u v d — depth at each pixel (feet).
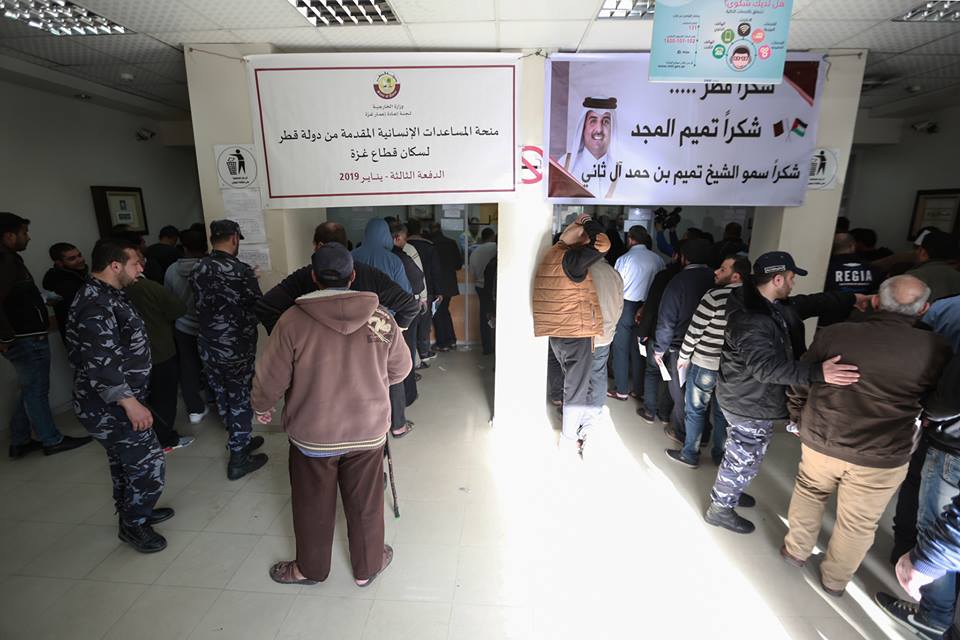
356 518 6.24
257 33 8.87
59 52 10.13
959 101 14.60
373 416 5.86
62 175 13.73
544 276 9.57
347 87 9.53
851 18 8.06
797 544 6.81
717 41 6.35
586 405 10.04
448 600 6.36
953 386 4.85
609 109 9.70
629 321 12.46
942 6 7.63
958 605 3.79
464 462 9.79
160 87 13.21
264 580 6.73
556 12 7.79
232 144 9.78
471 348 17.97
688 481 9.12
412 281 11.92
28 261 12.79
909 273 8.66
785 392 6.95
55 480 9.25
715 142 9.84
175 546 7.39
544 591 6.51
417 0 7.36
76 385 6.56
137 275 6.95
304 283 7.30
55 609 6.22
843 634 5.86
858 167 19.27
